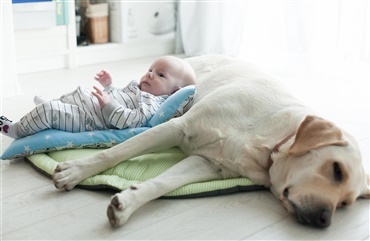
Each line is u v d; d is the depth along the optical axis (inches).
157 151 73.4
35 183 69.5
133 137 70.9
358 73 144.7
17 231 57.4
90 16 158.1
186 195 66.2
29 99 113.1
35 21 139.0
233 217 62.7
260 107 71.7
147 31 169.9
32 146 74.1
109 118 77.5
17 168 74.3
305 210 58.8
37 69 144.9
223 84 82.3
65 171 66.4
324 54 148.0
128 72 146.3
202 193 66.8
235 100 72.2
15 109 104.6
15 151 74.4
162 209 63.6
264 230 60.1
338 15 144.8
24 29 138.1
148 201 63.9
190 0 167.8
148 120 81.0
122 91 84.5
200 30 166.2
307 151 61.0
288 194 61.5
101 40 161.9
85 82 132.7
